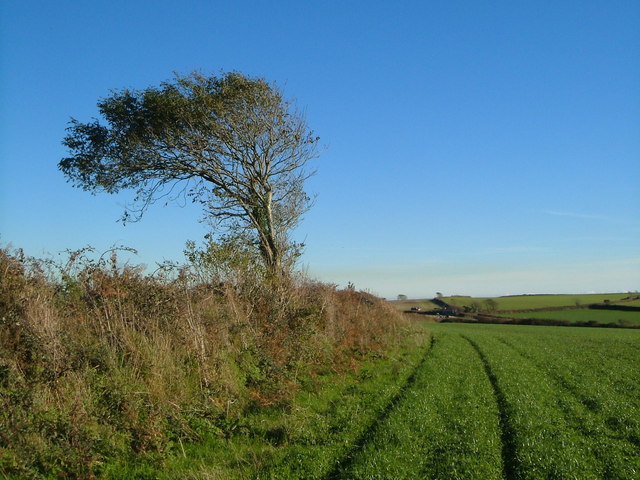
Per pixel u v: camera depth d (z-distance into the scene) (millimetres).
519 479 7812
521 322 71875
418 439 9625
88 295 11531
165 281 13078
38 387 8305
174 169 25312
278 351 14234
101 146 24547
